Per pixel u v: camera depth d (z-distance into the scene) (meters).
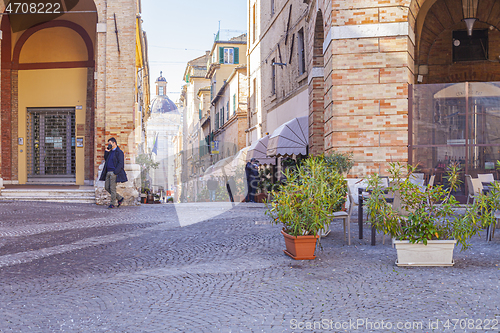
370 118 11.43
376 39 11.38
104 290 4.86
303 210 6.34
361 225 7.93
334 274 5.42
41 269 5.88
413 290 4.68
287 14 19.03
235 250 7.05
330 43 11.66
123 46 14.58
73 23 17.83
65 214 11.55
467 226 5.74
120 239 8.06
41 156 18.28
